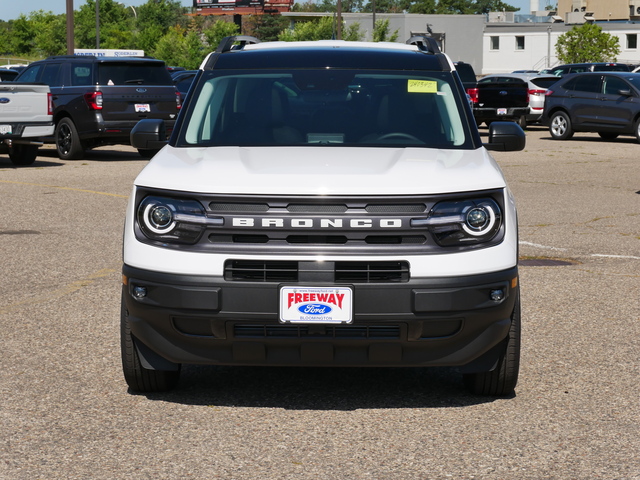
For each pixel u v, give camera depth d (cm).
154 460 393
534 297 712
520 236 998
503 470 383
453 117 529
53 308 666
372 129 521
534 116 2867
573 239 980
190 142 518
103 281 757
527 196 1334
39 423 438
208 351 438
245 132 521
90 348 564
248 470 382
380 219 421
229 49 598
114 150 2155
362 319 420
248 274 425
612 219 1123
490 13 8675
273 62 564
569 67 3653
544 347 575
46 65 1894
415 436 423
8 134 1620
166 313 431
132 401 470
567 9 10131
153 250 432
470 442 416
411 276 420
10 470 382
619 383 503
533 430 431
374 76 552
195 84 554
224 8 8719
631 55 7381
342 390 493
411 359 435
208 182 430
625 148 2209
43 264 825
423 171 444
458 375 521
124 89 1806
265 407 463
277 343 428
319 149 497
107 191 1347
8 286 738
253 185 425
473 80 3025
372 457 397
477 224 429
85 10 9069
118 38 8700
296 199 421
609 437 421
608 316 653
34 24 10438
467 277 424
